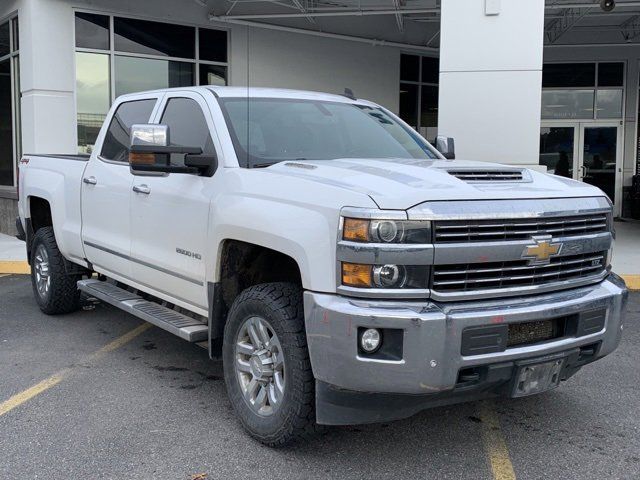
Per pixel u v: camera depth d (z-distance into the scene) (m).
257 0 12.77
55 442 3.99
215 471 3.63
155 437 4.06
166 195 4.73
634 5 11.77
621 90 16.09
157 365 5.45
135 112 5.61
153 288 5.11
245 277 4.32
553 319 3.60
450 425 4.27
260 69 14.32
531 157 9.13
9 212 13.00
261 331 3.88
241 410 4.04
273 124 4.72
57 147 12.12
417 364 3.19
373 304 3.25
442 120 9.26
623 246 11.34
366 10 12.95
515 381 3.47
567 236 3.70
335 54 15.10
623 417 4.41
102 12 12.44
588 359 3.88
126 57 12.91
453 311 3.27
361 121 5.25
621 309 3.96
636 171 16.19
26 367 5.38
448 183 3.56
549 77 16.38
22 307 7.42
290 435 3.71
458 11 9.09
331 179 3.66
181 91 5.09
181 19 13.27
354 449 3.91
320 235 3.41
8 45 13.24
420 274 3.26
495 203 3.44
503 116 9.13
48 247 6.68
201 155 4.40
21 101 12.50
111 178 5.52
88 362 5.51
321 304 3.35
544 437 4.09
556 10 12.97
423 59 16.53
